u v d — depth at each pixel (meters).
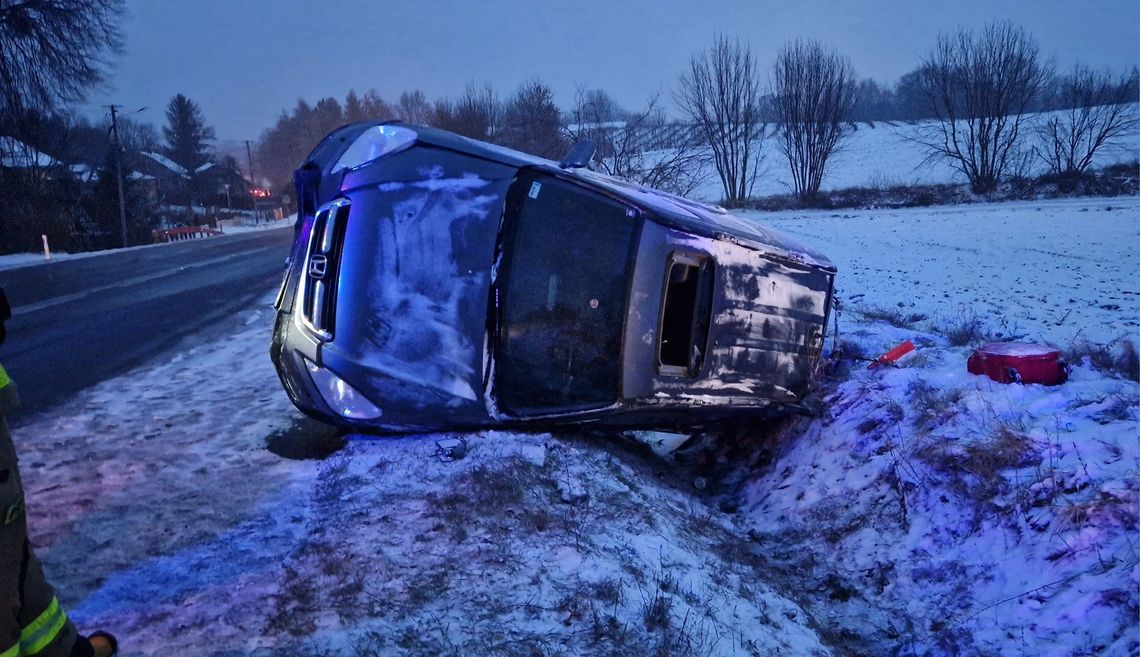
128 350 10.45
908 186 52.53
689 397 6.08
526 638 3.61
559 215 5.79
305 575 4.12
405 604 3.83
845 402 6.96
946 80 53.06
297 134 123.44
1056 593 4.34
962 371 7.15
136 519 4.88
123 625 3.68
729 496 6.94
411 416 5.78
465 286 5.69
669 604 3.99
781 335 6.72
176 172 101.94
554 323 5.70
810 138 51.69
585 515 4.96
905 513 5.51
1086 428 5.50
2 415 1.92
